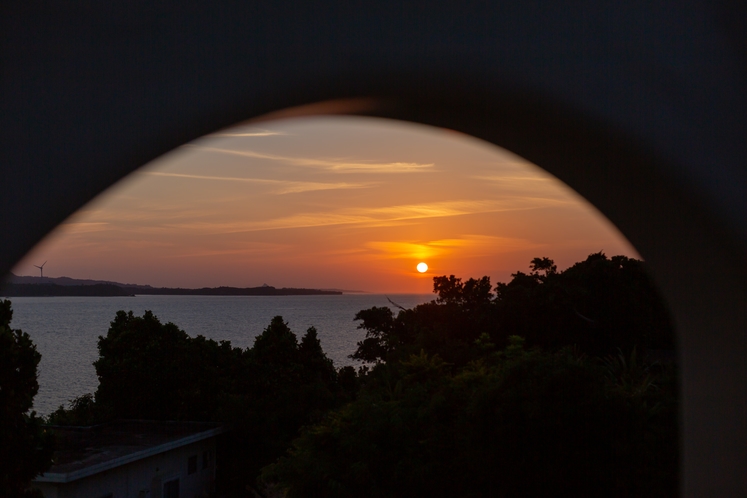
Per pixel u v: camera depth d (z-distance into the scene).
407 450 9.79
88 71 2.64
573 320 18.03
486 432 9.11
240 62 2.83
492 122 3.46
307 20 2.91
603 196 3.90
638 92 3.33
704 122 3.42
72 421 19.69
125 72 2.69
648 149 3.37
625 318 17.42
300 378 21.55
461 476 9.45
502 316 18.86
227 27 2.81
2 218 2.50
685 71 3.40
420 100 3.24
